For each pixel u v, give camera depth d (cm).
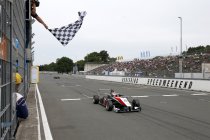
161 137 780
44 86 3444
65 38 1184
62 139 767
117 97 1346
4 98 511
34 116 1049
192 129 885
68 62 17000
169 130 873
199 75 2975
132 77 4281
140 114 1209
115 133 837
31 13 1566
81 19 1184
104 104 1462
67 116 1159
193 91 2527
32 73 2505
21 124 903
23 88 1310
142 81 3869
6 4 525
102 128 912
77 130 883
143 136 794
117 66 7694
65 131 868
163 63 5588
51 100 1786
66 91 2570
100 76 6253
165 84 3192
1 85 461
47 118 1109
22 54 1272
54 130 884
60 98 1917
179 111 1288
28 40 1658
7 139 556
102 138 775
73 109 1373
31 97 1795
